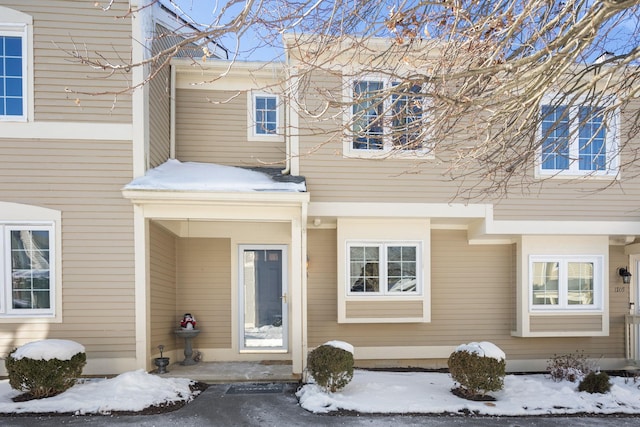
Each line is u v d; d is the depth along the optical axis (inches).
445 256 347.6
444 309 344.5
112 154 279.9
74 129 277.1
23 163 273.9
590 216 320.2
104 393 232.5
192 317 331.6
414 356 338.0
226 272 345.4
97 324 273.1
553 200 318.3
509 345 345.1
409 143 165.3
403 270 325.1
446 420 217.8
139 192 264.4
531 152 180.4
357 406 228.2
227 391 259.8
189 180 280.8
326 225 339.6
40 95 275.0
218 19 125.1
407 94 140.4
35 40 274.4
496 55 150.5
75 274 273.9
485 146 172.7
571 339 348.5
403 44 164.7
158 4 315.3
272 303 351.3
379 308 319.0
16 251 273.6
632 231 321.7
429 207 310.3
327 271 338.3
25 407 216.5
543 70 136.6
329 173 305.3
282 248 353.4
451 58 158.1
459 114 152.3
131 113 281.3
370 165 307.1
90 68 277.6
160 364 286.8
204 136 348.8
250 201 277.1
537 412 228.8
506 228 315.3
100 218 277.0
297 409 228.8
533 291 333.1
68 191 276.1
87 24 278.1
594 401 242.7
